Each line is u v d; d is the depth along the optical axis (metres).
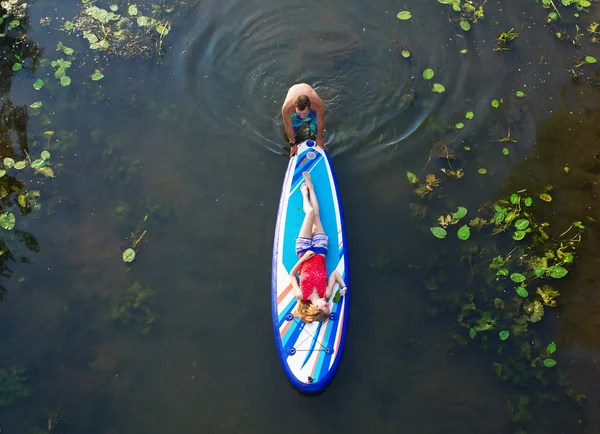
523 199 6.86
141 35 8.22
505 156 7.23
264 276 6.37
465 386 5.74
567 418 5.58
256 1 8.54
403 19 8.35
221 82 7.78
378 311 6.15
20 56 7.97
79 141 7.27
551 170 7.12
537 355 5.89
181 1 8.55
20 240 6.54
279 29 8.23
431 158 7.17
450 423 5.55
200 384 5.75
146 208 6.77
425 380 5.77
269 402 5.66
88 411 5.60
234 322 6.09
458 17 8.44
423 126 7.42
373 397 5.68
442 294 6.25
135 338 6.00
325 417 5.58
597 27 8.43
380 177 7.02
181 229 6.65
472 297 6.21
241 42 8.13
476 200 6.88
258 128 7.38
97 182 6.97
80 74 7.86
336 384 5.75
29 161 7.04
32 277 6.34
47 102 7.60
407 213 6.77
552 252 6.46
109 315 6.11
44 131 7.32
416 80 7.81
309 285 5.86
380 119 7.45
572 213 6.80
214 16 8.41
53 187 6.91
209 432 5.50
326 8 8.47
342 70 7.84
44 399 5.65
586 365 5.86
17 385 5.69
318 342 5.76
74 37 8.23
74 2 8.63
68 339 5.99
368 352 5.92
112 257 6.46
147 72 7.90
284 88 7.68
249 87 7.72
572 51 8.19
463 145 7.28
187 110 7.54
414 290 6.28
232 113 7.51
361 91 7.68
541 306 6.12
